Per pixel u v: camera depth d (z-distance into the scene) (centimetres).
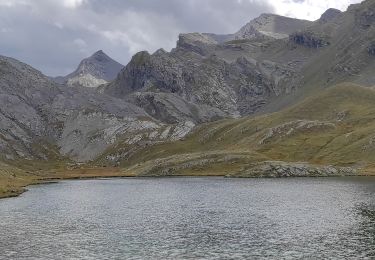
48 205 10988
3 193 13812
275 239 6372
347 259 5219
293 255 5447
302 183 17400
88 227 7569
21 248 5953
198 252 5675
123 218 8638
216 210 9612
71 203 11462
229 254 5556
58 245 6131
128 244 6175
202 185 17600
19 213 9438
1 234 6938
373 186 14988
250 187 15938
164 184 18825
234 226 7500
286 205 10162
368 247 5772
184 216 8800
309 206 9869
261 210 9406
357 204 9994
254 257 5394
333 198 11388
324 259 5241
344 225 7338
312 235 6581
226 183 18512
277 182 18475
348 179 19238
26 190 16050
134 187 17412
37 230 7288
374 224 7381
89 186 18462
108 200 12225
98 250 5825
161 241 6356
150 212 9500
